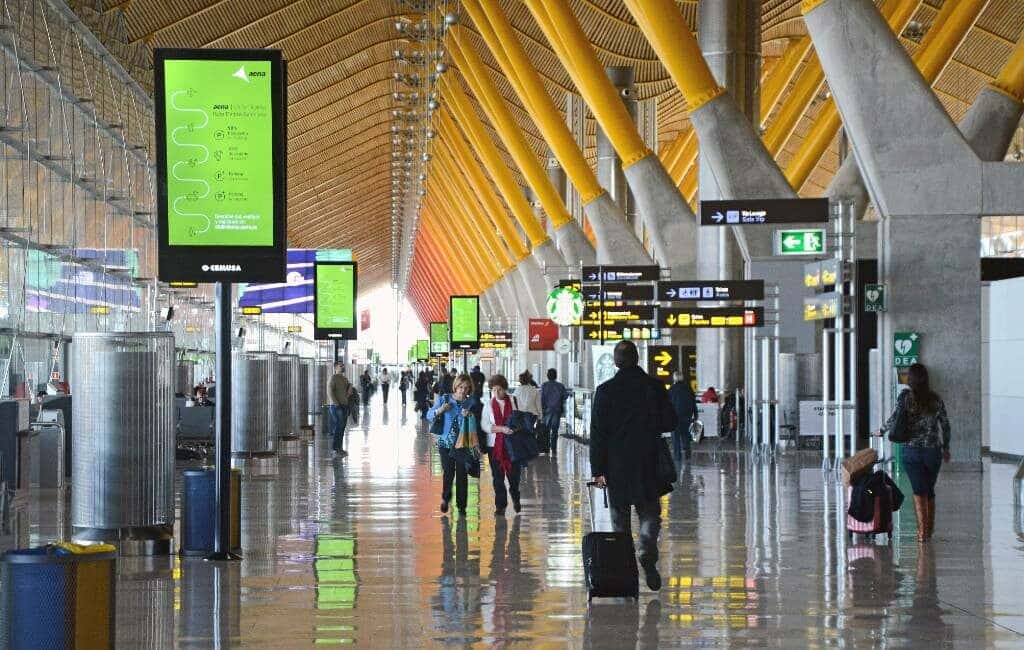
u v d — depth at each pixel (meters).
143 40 39.81
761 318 26.02
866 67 21.66
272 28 45.22
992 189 21.73
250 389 24.36
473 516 14.35
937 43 32.53
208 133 10.64
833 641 7.38
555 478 19.97
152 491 11.42
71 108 29.19
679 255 33.81
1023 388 23.78
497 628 7.79
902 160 21.78
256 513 14.66
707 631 7.68
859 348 30.42
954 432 21.81
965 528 12.93
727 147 26.12
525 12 45.91
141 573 10.05
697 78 26.25
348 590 9.21
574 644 7.31
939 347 21.88
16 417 14.77
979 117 24.27
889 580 9.57
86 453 11.41
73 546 6.21
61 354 28.53
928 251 21.83
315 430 35.25
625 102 48.75
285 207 10.75
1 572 6.64
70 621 6.08
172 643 7.36
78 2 32.56
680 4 41.03
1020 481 13.54
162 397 11.54
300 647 7.25
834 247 21.03
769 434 25.91
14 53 24.52
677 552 11.10
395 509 15.12
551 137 39.59
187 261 10.65
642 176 33.88
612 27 46.03
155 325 39.03
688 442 24.14
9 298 24.62
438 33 49.12
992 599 8.76
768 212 21.31
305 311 42.53
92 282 31.30
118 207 34.09
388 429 39.44
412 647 7.25
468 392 14.52
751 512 14.38
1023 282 23.66
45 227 27.08
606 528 13.12
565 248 46.19
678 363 36.19
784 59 49.06
